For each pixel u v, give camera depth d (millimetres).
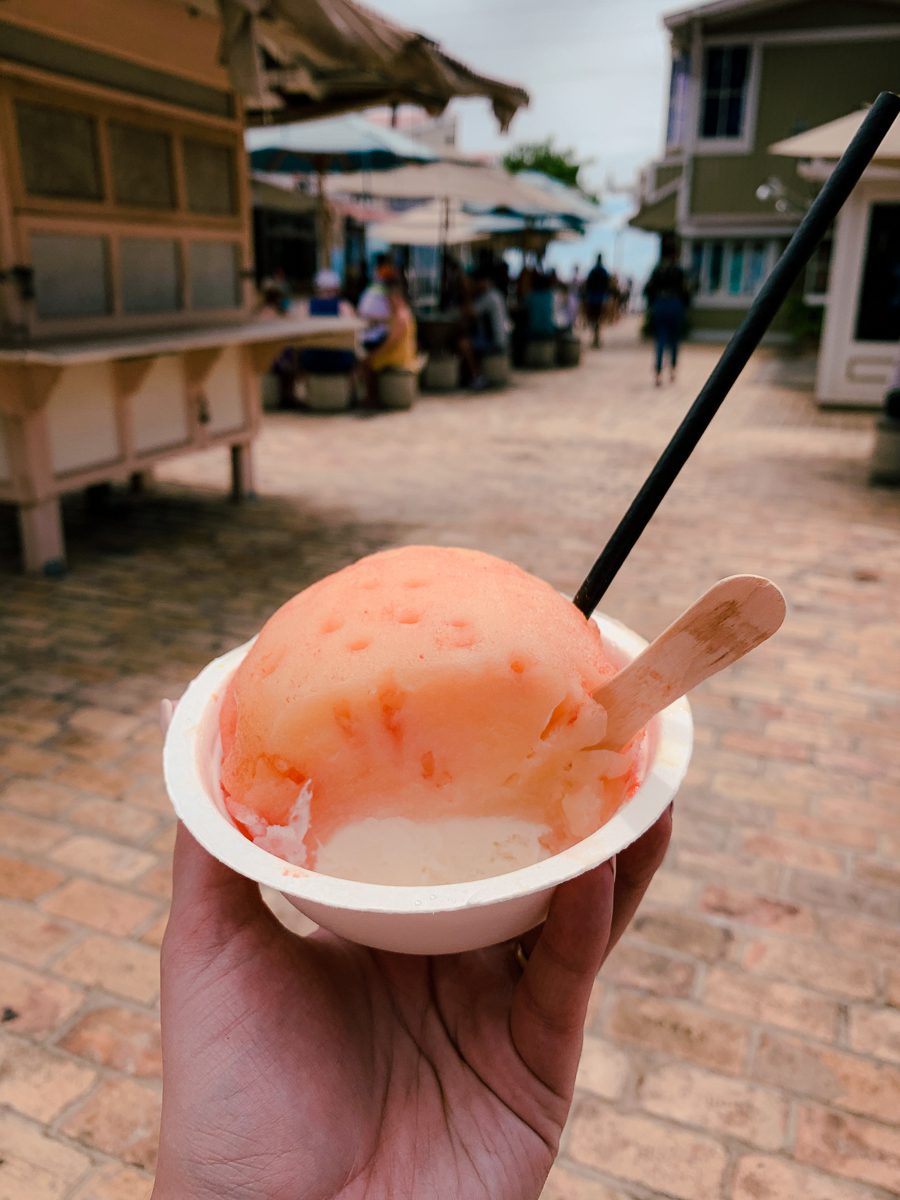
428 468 8688
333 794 891
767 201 19875
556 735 899
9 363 4879
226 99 6570
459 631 906
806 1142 2061
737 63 19234
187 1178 913
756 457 9094
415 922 803
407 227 18375
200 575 5531
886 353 11586
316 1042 997
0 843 3018
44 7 4793
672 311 14211
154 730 3717
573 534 6461
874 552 6039
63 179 5250
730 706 3988
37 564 5434
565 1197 1938
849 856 3008
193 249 6449
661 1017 2379
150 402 6105
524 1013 1020
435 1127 1015
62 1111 2113
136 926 2670
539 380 15438
